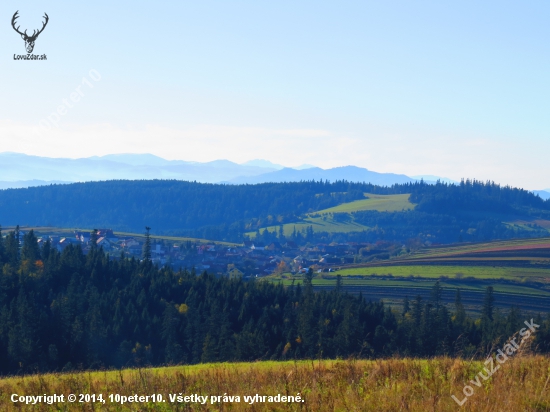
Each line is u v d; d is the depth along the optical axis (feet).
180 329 242.58
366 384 58.59
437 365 68.08
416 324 231.91
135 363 204.44
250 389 60.23
